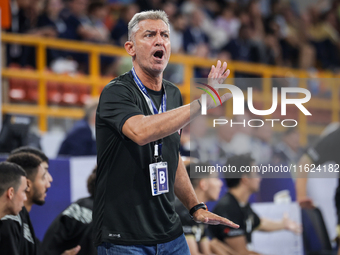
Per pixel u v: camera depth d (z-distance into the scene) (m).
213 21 17.86
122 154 3.84
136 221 3.81
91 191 5.86
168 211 4.05
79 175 7.20
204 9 17.84
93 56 13.16
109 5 17.03
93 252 5.81
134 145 3.84
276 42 18.52
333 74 18.81
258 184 7.57
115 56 13.97
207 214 4.20
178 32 16.23
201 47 16.16
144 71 4.05
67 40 13.34
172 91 4.40
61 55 13.02
